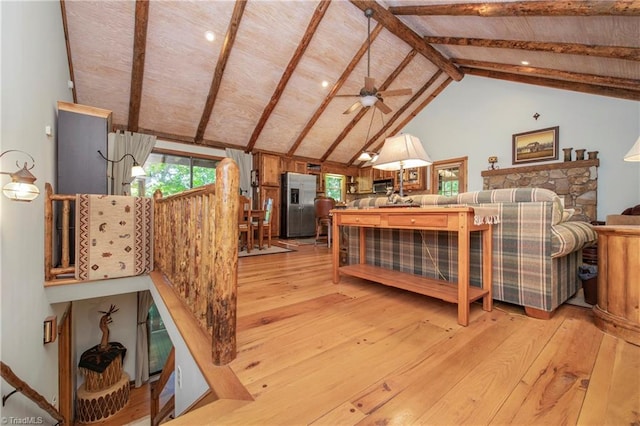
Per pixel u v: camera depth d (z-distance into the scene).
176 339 1.57
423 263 2.32
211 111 5.39
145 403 3.80
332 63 5.19
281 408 0.93
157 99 4.88
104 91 4.48
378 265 2.72
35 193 1.32
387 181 7.94
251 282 2.62
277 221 7.08
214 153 6.31
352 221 2.39
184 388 1.40
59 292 2.33
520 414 0.90
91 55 3.93
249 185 6.79
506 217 1.85
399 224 1.98
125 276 2.62
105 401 3.44
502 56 4.61
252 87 5.21
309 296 2.17
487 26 3.74
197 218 1.59
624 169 4.26
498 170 5.59
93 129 2.93
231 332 1.21
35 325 1.92
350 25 4.58
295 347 1.35
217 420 0.87
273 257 4.18
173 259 2.15
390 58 5.47
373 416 0.89
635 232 1.40
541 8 2.79
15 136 1.57
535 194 1.73
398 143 2.31
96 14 3.50
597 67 3.78
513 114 5.50
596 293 1.91
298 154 7.55
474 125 6.09
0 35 1.38
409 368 1.17
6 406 1.33
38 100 2.07
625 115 4.27
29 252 1.81
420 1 3.82
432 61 5.46
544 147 5.06
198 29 3.97
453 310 1.87
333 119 6.70
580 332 1.52
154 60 4.23
